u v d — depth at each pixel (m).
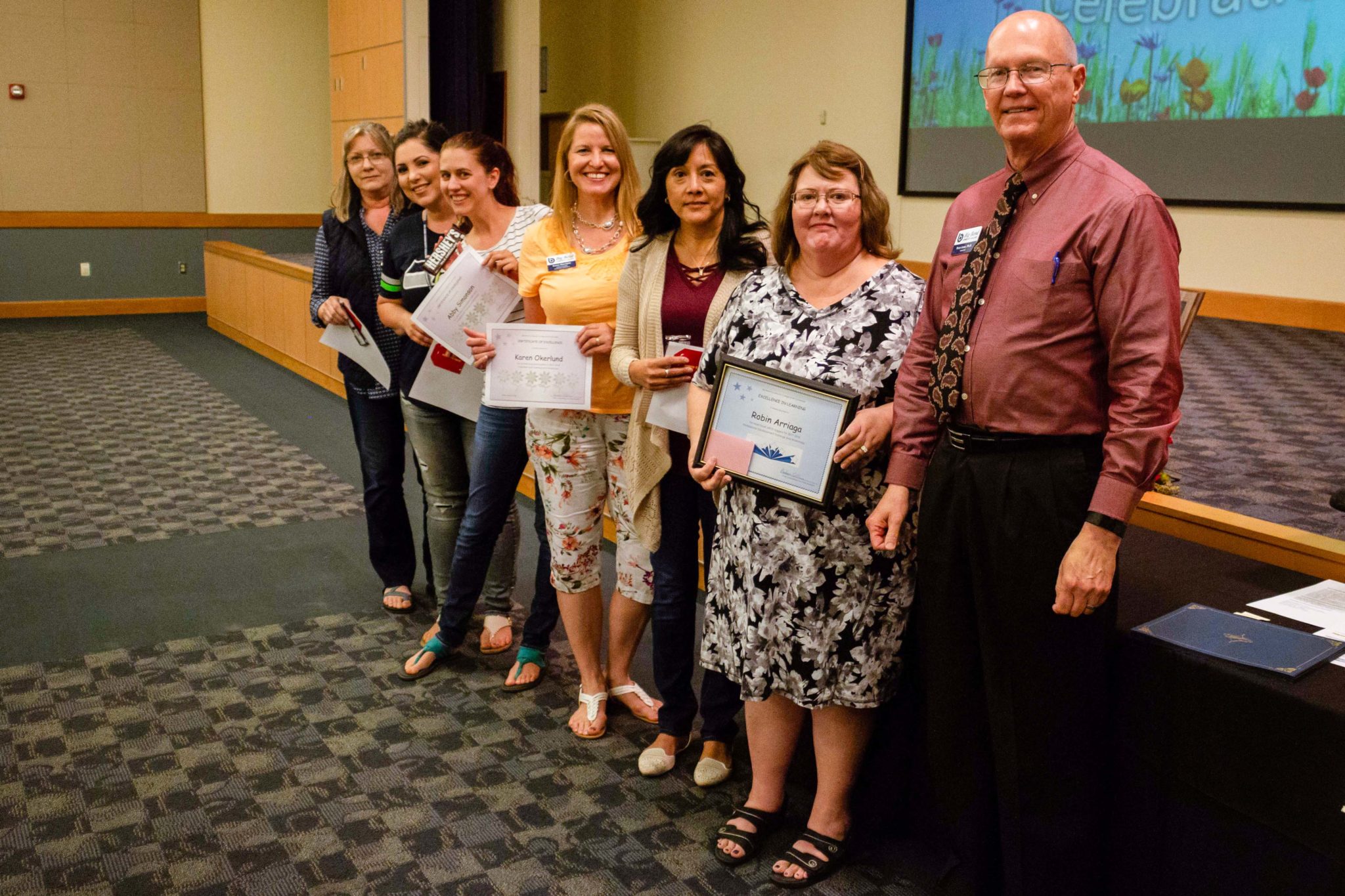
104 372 7.57
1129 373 1.66
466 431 3.24
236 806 2.46
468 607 3.10
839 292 2.11
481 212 2.88
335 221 3.30
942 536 1.89
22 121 10.02
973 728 1.98
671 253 2.41
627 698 2.88
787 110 8.96
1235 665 1.77
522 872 2.24
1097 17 6.74
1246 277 6.34
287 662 3.19
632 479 2.48
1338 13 5.64
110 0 10.22
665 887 2.20
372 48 9.05
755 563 2.12
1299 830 1.69
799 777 2.56
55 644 3.28
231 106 10.95
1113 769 1.97
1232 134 6.21
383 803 2.48
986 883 2.07
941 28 7.50
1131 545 2.52
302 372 7.68
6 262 10.11
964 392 1.81
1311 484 3.86
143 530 4.35
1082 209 1.68
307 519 4.53
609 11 10.72
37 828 2.36
